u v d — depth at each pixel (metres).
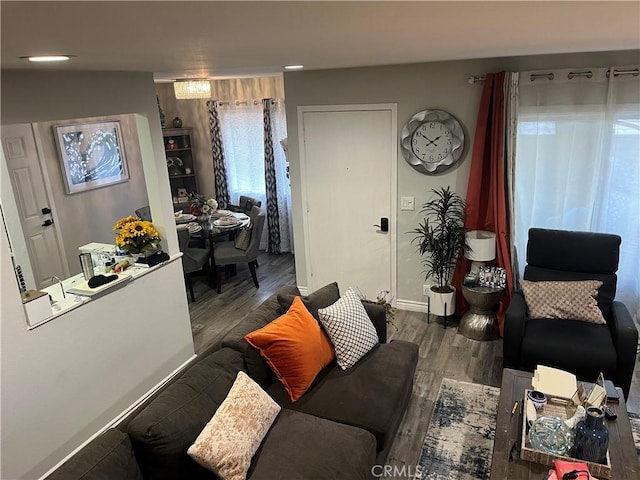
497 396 3.39
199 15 1.04
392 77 4.26
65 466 1.92
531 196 4.10
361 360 3.05
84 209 5.90
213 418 2.23
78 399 3.04
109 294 3.22
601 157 3.80
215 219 5.98
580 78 3.69
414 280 4.75
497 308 4.30
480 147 4.03
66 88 2.97
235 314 5.04
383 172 4.55
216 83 6.73
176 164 7.11
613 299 3.63
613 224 3.96
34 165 5.22
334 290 3.38
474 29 1.53
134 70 3.30
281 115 6.45
